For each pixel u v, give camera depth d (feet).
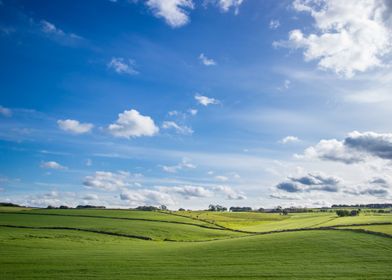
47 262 155.84
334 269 139.54
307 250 175.94
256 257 167.22
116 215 450.71
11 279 126.21
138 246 222.69
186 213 584.81
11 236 244.83
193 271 140.56
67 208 540.52
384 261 151.53
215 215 594.65
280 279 125.80
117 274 135.03
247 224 481.87
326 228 236.84
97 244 230.68
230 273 136.15
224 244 208.33
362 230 212.23
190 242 254.06
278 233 243.19
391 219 327.06
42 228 309.42
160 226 367.45
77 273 135.95
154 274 135.23
